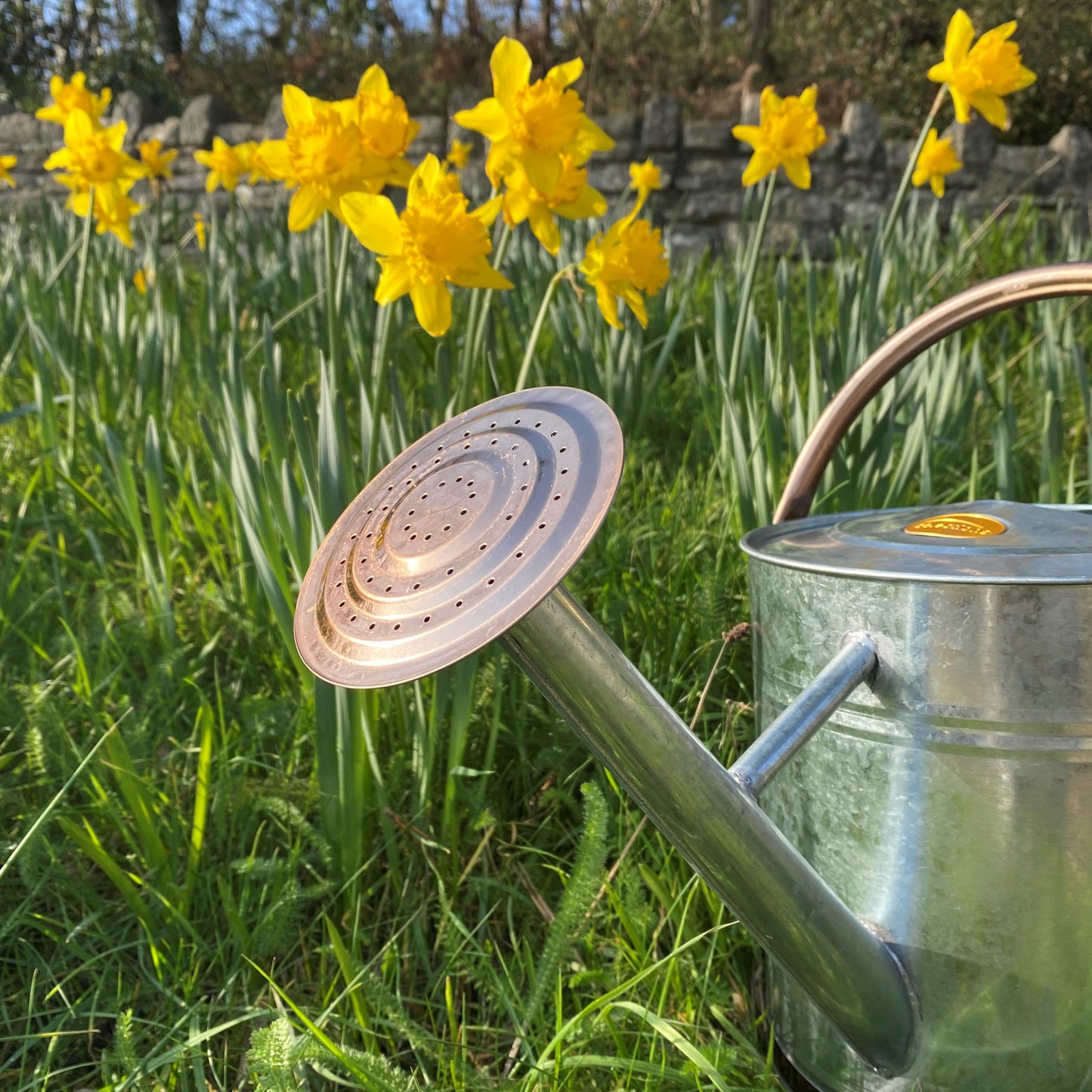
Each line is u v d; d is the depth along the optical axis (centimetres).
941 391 96
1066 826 40
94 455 102
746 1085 49
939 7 473
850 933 42
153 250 140
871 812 43
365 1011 53
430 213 63
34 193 324
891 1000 43
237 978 55
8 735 70
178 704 74
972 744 41
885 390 88
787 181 276
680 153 280
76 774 53
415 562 36
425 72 537
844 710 44
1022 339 149
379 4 561
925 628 41
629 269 77
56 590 82
